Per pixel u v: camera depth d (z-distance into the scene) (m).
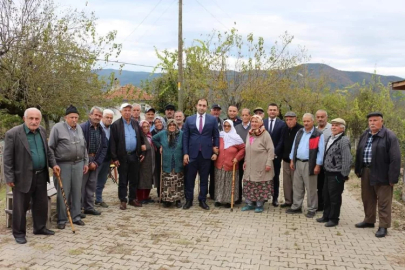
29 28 12.89
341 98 20.11
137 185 6.81
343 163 5.52
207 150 6.59
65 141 5.36
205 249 4.64
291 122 6.63
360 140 5.60
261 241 4.97
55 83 13.21
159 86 19.44
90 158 6.06
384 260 4.35
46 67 13.20
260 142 6.39
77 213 5.61
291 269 4.08
